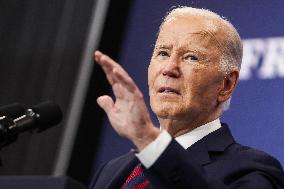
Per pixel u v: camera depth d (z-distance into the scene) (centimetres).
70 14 854
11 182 384
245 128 695
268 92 690
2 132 386
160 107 444
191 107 443
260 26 706
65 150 819
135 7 780
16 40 870
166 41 452
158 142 373
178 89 443
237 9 723
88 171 786
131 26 777
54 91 844
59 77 845
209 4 739
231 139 458
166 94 443
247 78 699
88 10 838
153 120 726
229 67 461
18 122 396
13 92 859
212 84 451
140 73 757
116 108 361
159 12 762
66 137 821
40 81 853
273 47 695
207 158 438
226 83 465
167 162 372
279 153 680
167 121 452
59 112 420
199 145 448
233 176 422
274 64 691
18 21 873
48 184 379
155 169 372
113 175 484
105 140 779
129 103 358
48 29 862
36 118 407
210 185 376
